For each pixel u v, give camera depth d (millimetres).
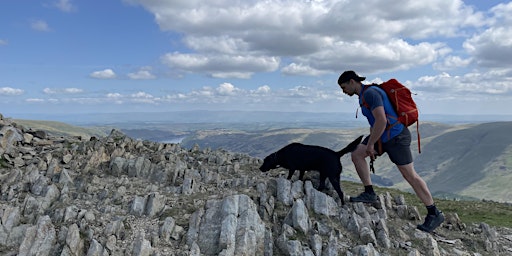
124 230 3273
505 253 3537
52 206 3719
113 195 4031
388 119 3225
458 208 5352
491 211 5145
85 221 3318
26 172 4629
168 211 3666
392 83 3291
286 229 3387
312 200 3887
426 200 3535
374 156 3486
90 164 5035
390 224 3775
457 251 3469
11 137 5773
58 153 5496
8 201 3822
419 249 3402
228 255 2930
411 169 3391
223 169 5395
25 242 3043
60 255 2945
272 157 4387
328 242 3289
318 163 4008
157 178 4809
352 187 5184
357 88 3398
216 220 3414
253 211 3469
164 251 3055
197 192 4258
